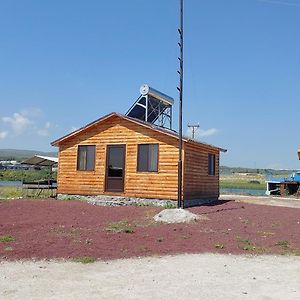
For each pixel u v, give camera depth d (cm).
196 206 1853
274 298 573
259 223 1347
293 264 798
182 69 1623
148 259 808
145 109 2241
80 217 1419
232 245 972
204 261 805
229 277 686
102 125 2036
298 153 3117
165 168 1839
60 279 645
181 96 1631
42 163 2720
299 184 3170
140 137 1920
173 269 732
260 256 869
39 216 1428
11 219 1344
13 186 3369
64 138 2114
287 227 1285
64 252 838
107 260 788
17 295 558
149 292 586
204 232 1134
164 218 1342
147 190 1870
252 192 3812
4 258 782
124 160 1952
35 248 870
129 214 1518
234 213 1602
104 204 1878
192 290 602
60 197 2114
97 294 570
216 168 2284
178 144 1817
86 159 2067
